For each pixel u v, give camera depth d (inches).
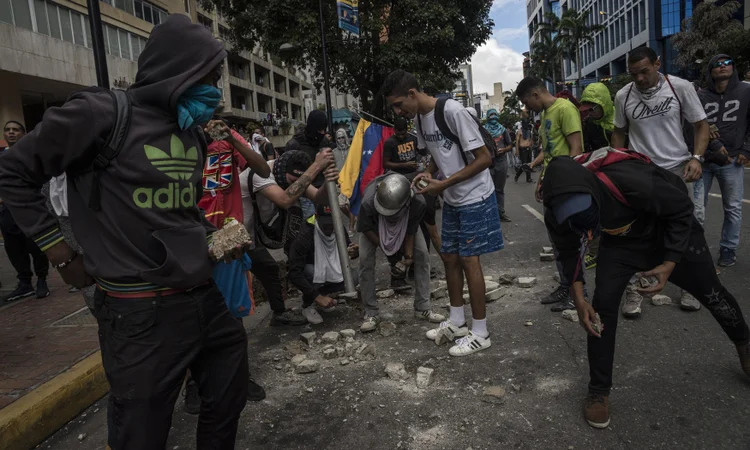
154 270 67.7
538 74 2701.8
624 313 157.4
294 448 104.4
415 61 693.3
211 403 80.0
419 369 128.6
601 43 3100.4
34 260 225.0
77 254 70.7
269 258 170.2
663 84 156.6
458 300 155.0
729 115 187.6
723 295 107.3
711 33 1641.2
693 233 105.3
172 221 71.2
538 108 176.7
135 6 1012.5
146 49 72.1
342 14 385.7
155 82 70.7
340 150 326.6
